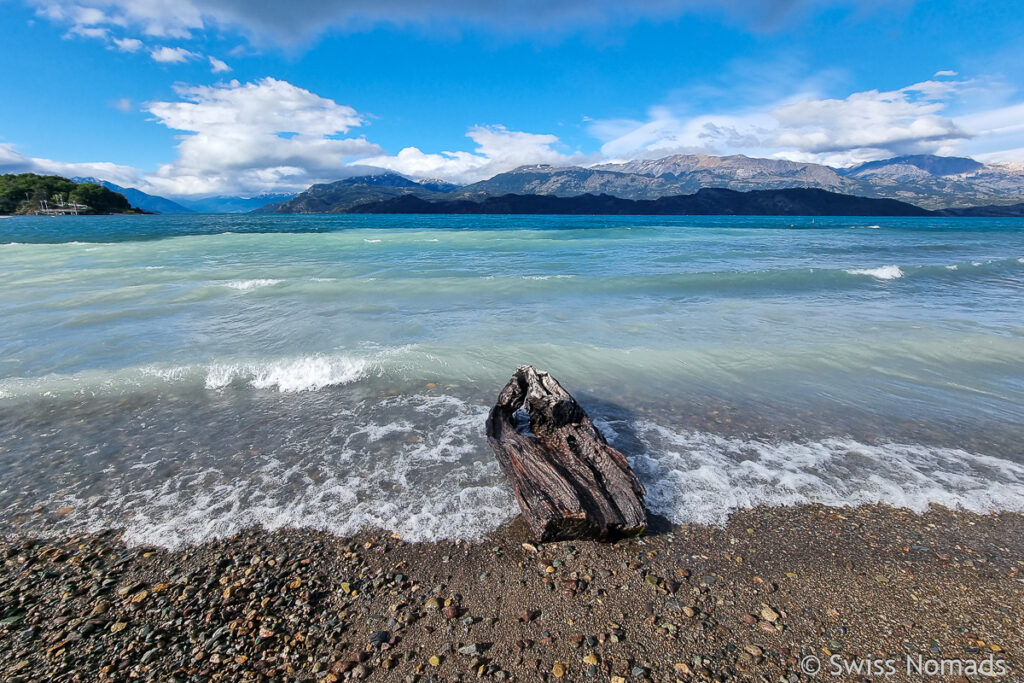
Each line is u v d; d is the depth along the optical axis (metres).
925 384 7.75
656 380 7.89
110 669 3.03
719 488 5.00
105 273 17.20
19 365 8.11
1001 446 5.88
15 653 3.13
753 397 7.29
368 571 3.90
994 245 35.78
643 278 16.41
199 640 3.26
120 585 3.72
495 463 5.47
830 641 3.30
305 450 5.71
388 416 6.61
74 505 4.65
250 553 4.07
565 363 8.54
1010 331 10.45
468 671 3.04
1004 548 4.18
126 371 7.88
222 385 7.55
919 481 5.13
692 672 3.05
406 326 10.73
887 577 3.87
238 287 14.80
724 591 3.73
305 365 8.09
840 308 12.78
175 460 5.46
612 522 4.21
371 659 3.13
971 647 3.25
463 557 4.06
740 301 13.59
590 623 3.43
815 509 4.69
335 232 45.72
